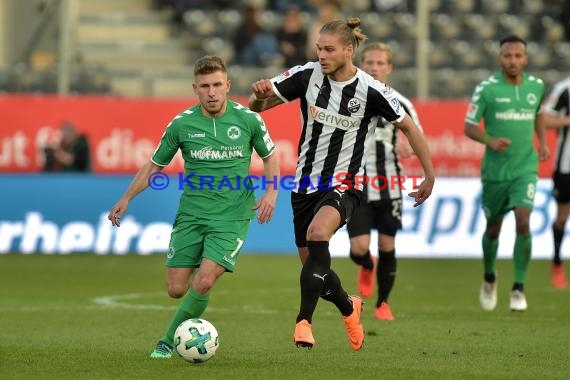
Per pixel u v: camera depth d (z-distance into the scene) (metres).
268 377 22.45
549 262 58.09
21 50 72.12
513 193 36.78
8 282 46.16
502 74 37.47
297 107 61.09
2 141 60.69
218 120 25.23
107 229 59.12
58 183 59.00
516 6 79.75
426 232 57.97
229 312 35.94
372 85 24.78
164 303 38.78
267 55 72.81
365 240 34.84
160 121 61.69
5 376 22.61
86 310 36.41
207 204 25.16
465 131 37.56
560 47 77.81
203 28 77.19
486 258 37.03
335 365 24.36
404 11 78.12
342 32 24.27
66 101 61.16
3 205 58.66
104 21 77.19
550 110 46.53
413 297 41.59
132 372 23.08
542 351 26.97
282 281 46.84
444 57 75.00
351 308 25.23
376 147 34.69
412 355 26.17
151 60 75.62
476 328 31.84
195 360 24.17
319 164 25.03
